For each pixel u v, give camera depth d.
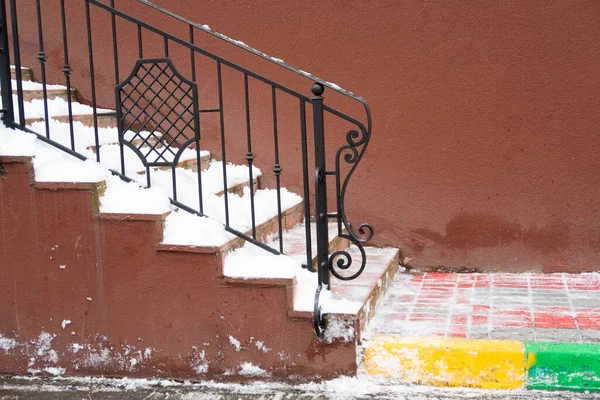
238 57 7.03
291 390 4.79
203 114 7.18
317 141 4.86
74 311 5.13
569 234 6.54
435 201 6.77
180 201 5.36
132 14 7.24
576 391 4.48
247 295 4.87
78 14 7.36
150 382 5.03
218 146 7.20
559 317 5.30
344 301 4.89
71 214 5.02
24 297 5.18
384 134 6.80
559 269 6.60
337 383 4.75
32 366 5.23
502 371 4.57
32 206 5.06
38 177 5.02
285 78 6.96
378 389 4.66
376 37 6.71
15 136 5.17
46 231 5.07
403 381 4.71
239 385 4.92
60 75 7.49
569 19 6.30
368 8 6.70
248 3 6.96
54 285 5.12
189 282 4.94
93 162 5.11
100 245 5.02
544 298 5.84
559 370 4.50
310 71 6.90
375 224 6.93
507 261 6.70
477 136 6.60
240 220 5.50
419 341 4.75
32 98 6.59
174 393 4.83
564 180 6.48
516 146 6.54
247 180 6.76
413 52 6.64
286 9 6.88
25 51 7.55
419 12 6.59
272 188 7.16
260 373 4.91
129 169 5.53
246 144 7.14
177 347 5.02
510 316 5.36
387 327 5.15
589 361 4.45
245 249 5.31
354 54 6.77
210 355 4.97
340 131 6.89
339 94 6.84
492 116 6.55
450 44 6.55
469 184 6.68
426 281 6.54
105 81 7.36
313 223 7.07
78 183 4.95
